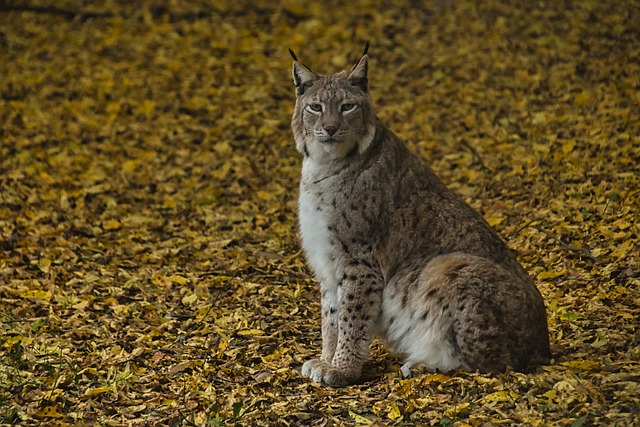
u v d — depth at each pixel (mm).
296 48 21438
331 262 9203
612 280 10688
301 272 12375
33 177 15938
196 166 16531
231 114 18469
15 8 23359
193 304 11367
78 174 16125
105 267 12695
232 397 8430
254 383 8867
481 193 14297
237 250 13203
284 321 10703
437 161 15789
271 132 17656
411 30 21859
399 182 9188
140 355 9672
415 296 8781
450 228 9023
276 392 8641
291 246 13312
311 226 9258
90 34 22312
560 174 14234
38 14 23250
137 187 15773
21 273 12359
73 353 9750
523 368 8477
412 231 9055
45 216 14398
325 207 9148
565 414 7445
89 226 14211
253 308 11141
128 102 18969
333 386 8852
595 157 14555
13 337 10102
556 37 20078
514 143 15875
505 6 22281
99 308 11195
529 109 17109
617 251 11375
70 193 15344
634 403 7512
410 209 9109
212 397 8461
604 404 7562
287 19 23125
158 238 13852
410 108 17984
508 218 13188
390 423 7758
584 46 19500
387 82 19312
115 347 9875
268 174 16125
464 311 8398
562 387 7840
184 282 12023
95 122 18156
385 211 9094
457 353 8539
